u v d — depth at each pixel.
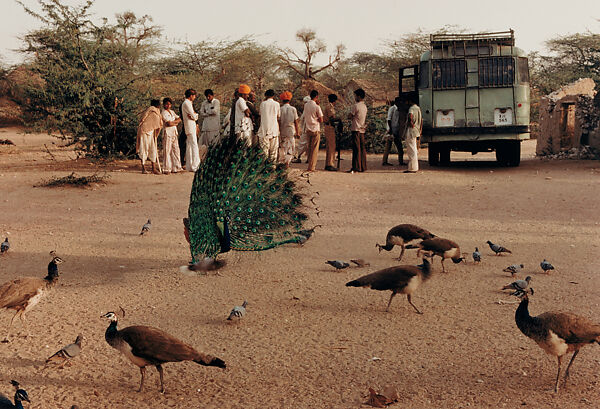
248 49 39.22
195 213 8.62
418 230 8.85
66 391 5.10
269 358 5.77
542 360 5.62
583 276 8.20
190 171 17.81
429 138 17.67
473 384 5.14
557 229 11.12
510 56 17.17
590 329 4.81
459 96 17.34
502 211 12.79
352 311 7.07
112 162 19.34
